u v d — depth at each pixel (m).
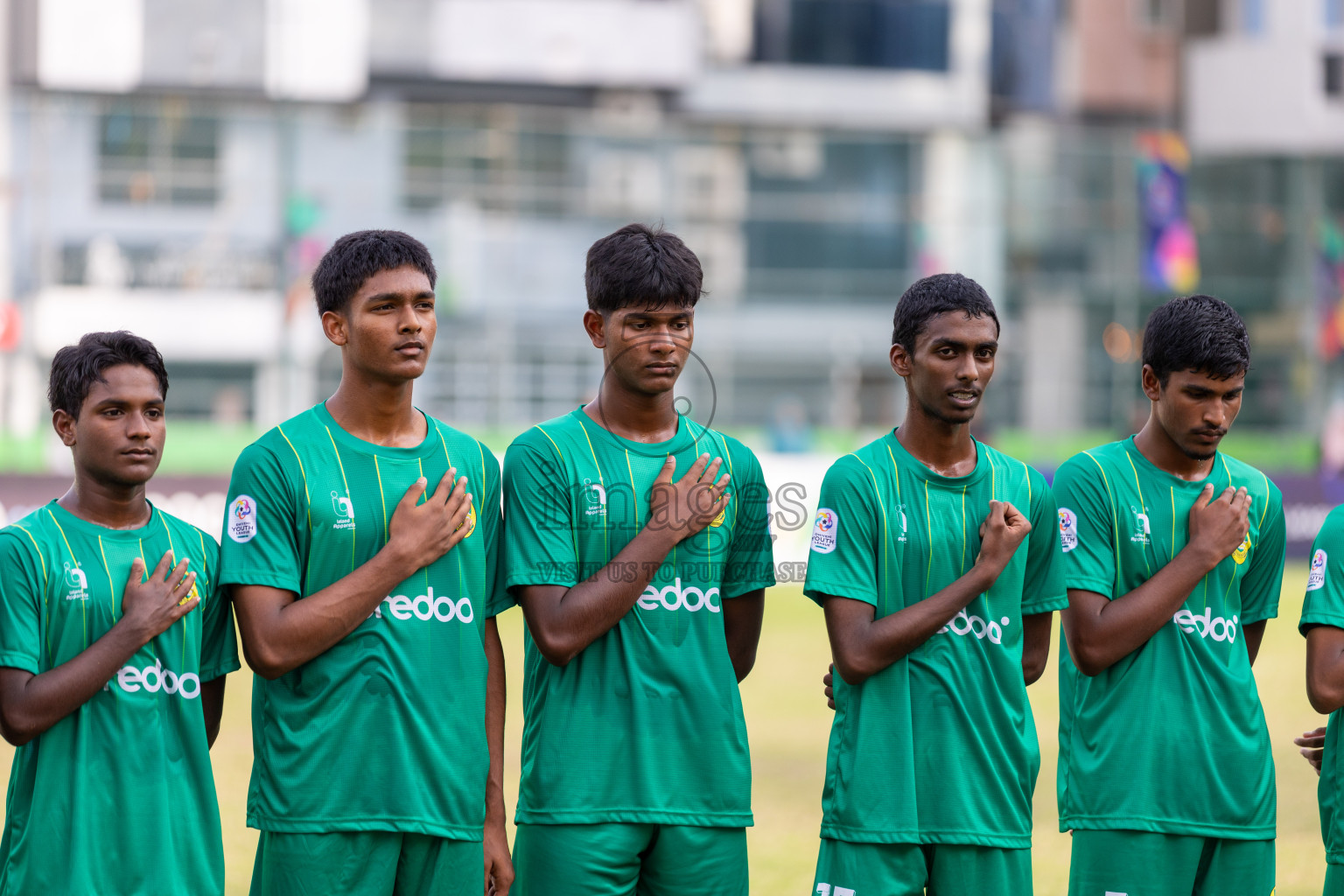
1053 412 87.12
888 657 13.43
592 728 13.34
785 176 90.94
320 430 13.27
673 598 13.59
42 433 68.94
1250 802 14.16
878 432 85.44
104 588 12.85
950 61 92.25
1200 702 14.25
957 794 13.53
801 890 19.20
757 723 32.31
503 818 13.65
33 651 12.52
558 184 86.25
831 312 88.06
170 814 12.68
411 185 83.12
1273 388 87.19
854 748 13.68
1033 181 91.44
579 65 87.88
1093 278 89.62
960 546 13.99
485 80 86.38
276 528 12.93
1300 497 69.00
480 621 13.44
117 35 78.94
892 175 92.31
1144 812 14.01
